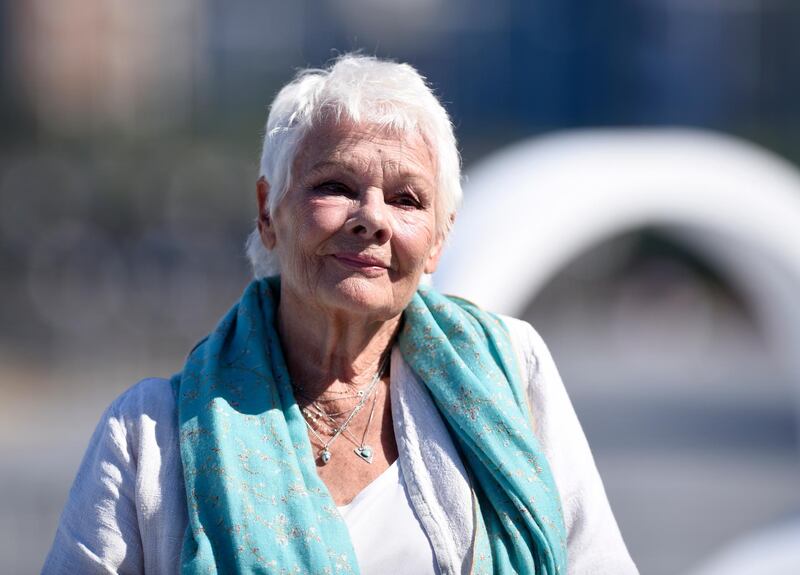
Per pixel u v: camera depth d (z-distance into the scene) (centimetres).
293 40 5728
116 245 3962
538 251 902
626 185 951
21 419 2384
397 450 395
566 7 5500
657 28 5412
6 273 3756
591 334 4366
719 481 1731
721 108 5384
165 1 5609
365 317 397
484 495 389
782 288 1047
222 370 396
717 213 984
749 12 5362
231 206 4225
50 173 4225
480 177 978
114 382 2806
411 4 5728
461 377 395
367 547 372
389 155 386
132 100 5444
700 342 4138
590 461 410
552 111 5500
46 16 5359
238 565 357
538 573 381
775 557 771
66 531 377
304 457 380
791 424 2327
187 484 368
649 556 1309
